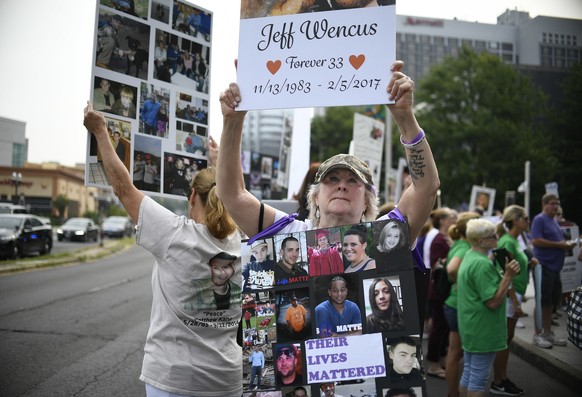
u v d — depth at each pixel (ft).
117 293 39.63
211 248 7.78
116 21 8.63
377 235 6.30
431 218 22.81
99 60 8.36
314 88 6.50
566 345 22.61
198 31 9.92
